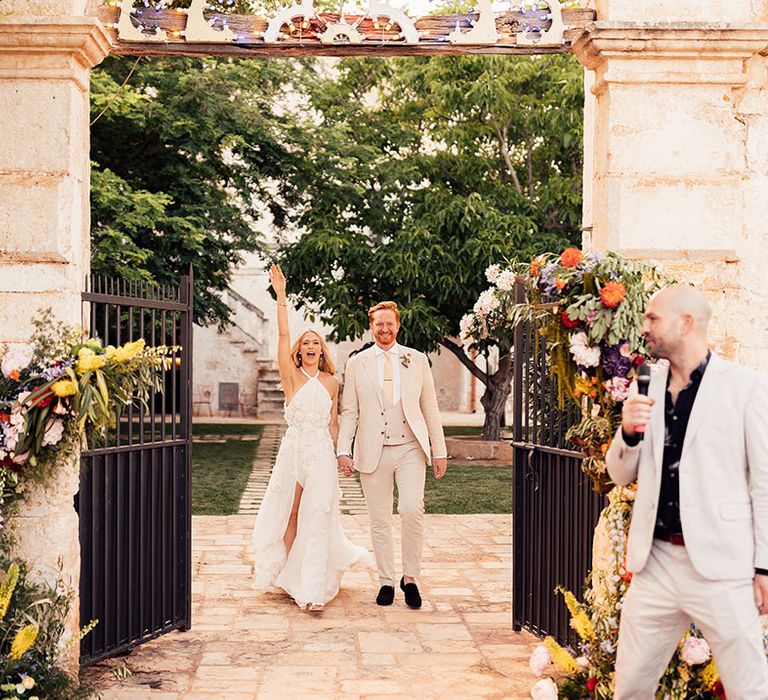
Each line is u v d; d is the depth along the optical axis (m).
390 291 13.78
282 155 13.69
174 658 4.75
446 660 4.77
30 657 3.83
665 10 4.43
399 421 5.77
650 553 3.10
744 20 4.46
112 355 4.13
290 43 4.55
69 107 4.26
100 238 11.60
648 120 4.40
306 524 5.80
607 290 3.75
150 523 4.92
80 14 4.33
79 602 4.40
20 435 4.01
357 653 4.87
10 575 3.75
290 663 4.70
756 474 2.94
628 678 3.15
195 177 13.34
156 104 12.39
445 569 6.90
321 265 13.54
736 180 4.42
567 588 4.64
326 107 14.26
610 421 3.89
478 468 13.02
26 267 4.24
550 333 4.08
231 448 15.21
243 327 23.09
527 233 12.94
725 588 2.92
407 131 14.22
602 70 4.48
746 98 4.49
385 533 5.85
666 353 3.12
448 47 4.61
